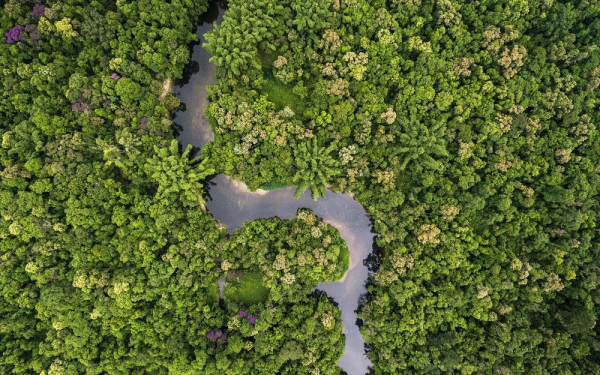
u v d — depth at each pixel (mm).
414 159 39750
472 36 39125
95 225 37219
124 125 37344
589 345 38781
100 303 36719
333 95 38375
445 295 40219
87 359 37250
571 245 38781
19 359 36656
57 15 35125
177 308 39312
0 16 35125
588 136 38750
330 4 37750
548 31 39000
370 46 38156
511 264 39094
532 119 39219
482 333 40812
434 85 39406
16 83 35656
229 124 38594
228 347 39812
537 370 39000
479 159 39219
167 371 39688
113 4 37781
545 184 39344
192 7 39344
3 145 34875
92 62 36938
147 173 38375
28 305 36438
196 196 40094
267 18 37156
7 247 35719
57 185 35875
